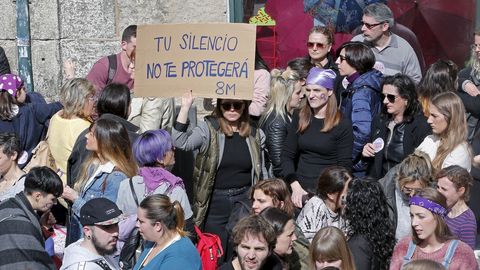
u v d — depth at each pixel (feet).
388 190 29.14
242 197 32.24
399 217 28.66
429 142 31.22
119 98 32.53
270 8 41.93
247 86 31.58
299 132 33.30
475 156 32.24
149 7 41.14
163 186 28.84
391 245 26.68
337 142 32.83
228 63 31.71
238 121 32.24
